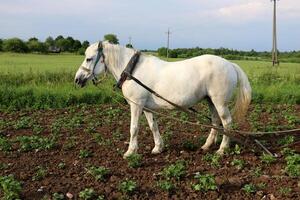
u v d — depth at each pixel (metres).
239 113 7.67
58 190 6.47
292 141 8.51
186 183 6.52
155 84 7.49
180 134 9.94
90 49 7.79
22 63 35.28
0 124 11.34
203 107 14.17
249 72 22.44
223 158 7.70
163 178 6.79
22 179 7.07
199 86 7.43
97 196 6.20
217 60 7.44
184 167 7.01
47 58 50.50
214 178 6.51
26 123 11.27
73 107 14.27
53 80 19.86
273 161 7.36
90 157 8.19
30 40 78.19
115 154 8.30
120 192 6.27
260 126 10.62
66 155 8.40
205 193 6.14
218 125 8.06
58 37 85.00
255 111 13.07
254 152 7.93
